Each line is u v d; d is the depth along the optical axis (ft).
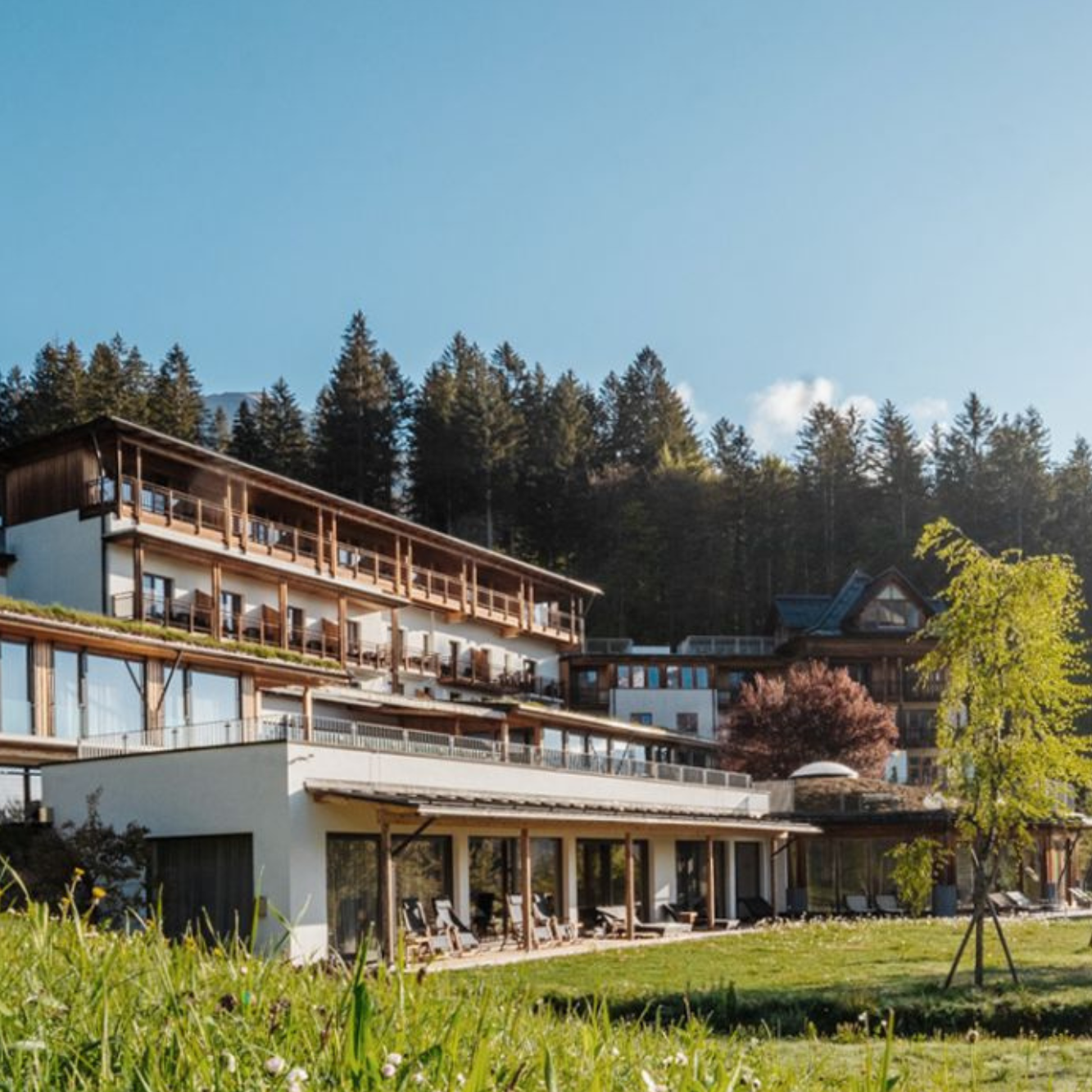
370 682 168.86
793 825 134.72
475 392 314.96
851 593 249.14
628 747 185.98
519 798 105.40
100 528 129.49
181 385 318.65
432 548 184.24
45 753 104.06
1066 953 86.22
